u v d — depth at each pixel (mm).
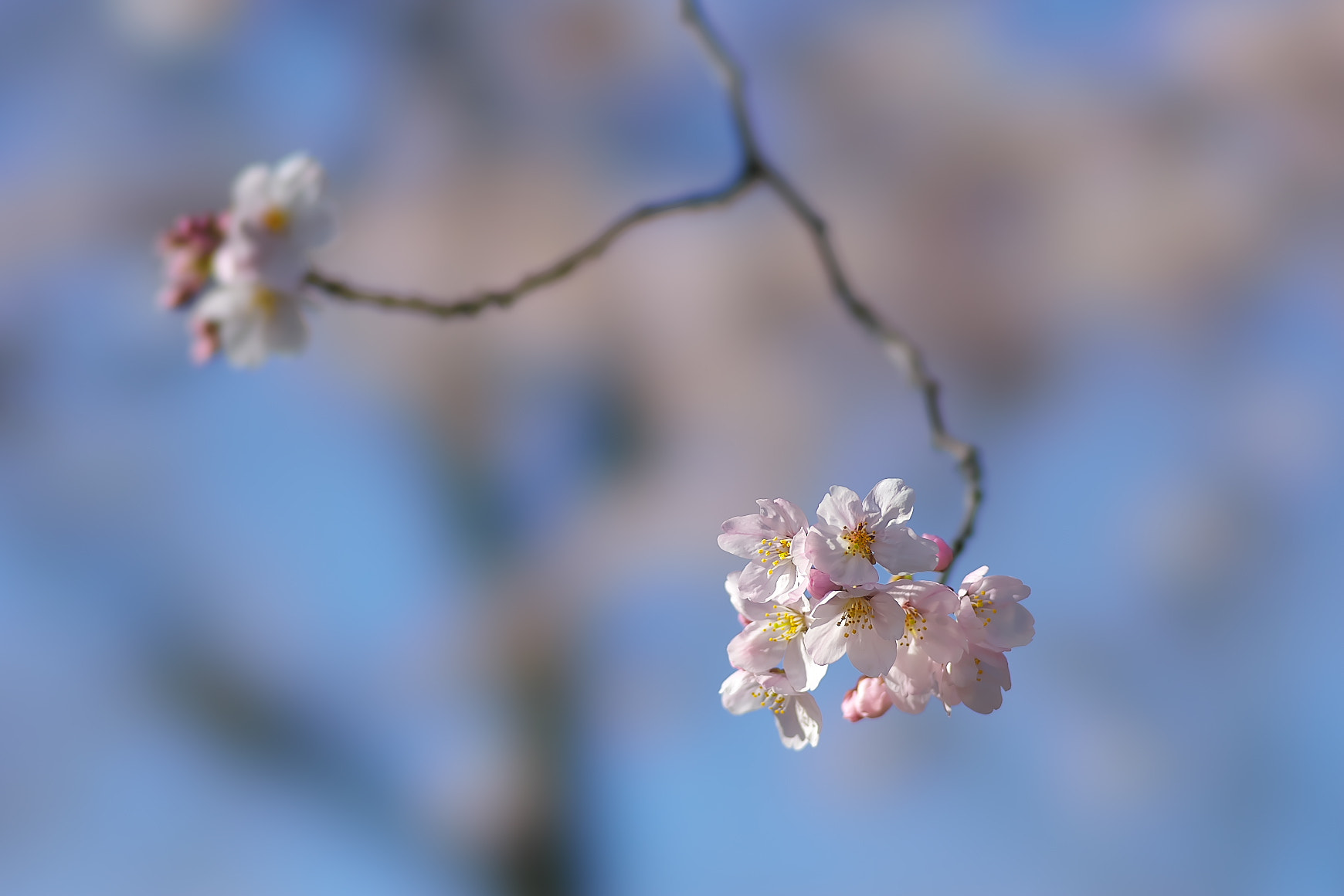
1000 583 1365
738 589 1373
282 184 1353
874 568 1359
